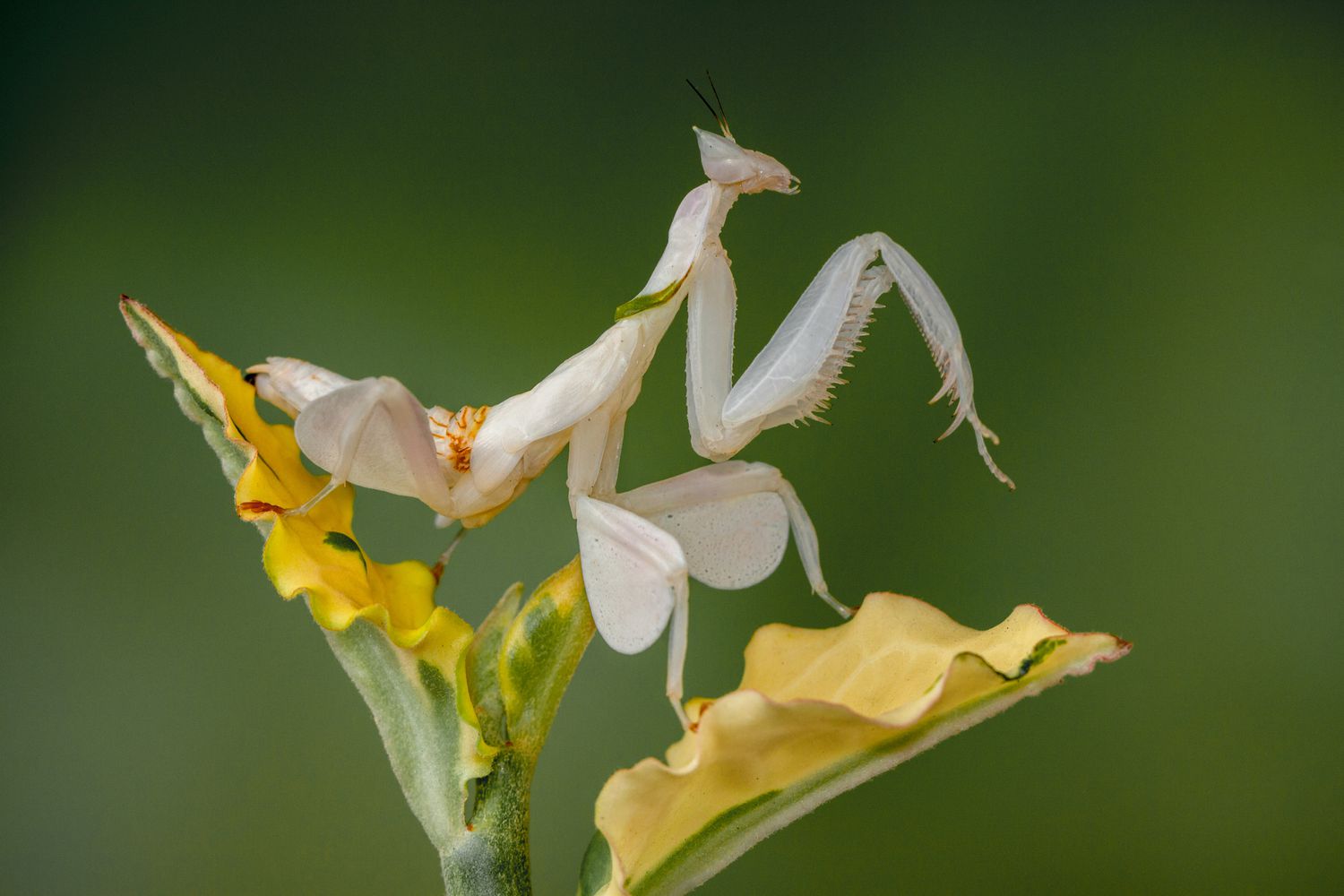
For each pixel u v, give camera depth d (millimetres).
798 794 291
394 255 432
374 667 297
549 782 402
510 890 296
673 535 315
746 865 399
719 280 316
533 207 432
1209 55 425
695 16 437
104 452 423
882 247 312
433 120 437
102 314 430
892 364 420
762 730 287
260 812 397
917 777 405
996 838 398
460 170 435
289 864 393
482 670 298
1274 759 394
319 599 294
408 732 297
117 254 432
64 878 395
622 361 313
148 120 438
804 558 315
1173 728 401
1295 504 405
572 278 427
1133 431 412
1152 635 406
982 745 406
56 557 417
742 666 408
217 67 440
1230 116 421
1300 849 387
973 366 419
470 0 440
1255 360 412
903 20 435
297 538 297
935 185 427
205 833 397
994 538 412
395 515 410
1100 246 421
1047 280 420
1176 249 417
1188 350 414
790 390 312
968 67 432
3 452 421
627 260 426
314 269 432
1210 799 395
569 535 412
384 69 439
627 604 306
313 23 440
